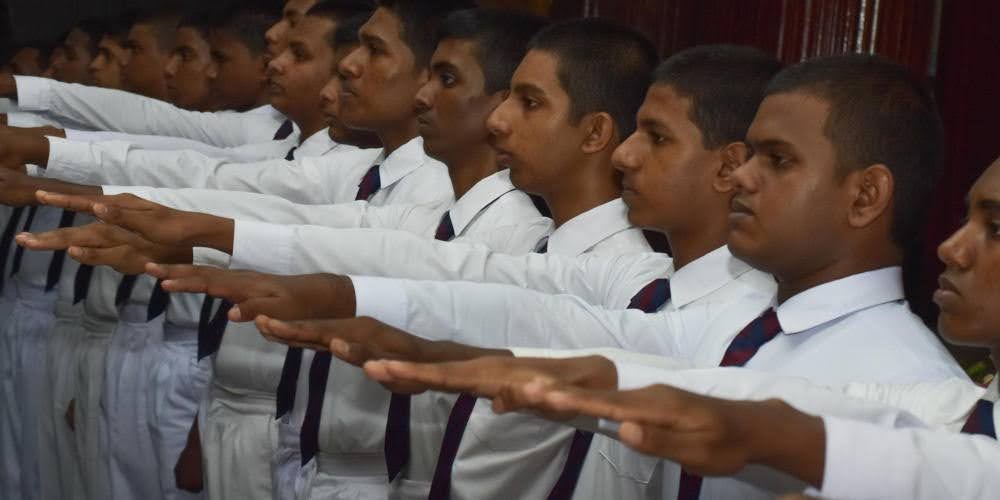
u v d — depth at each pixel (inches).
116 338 143.0
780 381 54.2
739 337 75.8
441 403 96.3
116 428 141.9
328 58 144.8
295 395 105.7
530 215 107.5
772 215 71.7
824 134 71.2
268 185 126.7
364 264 86.3
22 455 167.9
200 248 91.1
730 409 44.3
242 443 113.7
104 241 76.8
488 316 74.7
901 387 65.9
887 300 73.1
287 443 106.7
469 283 75.5
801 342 73.6
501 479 90.0
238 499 114.8
